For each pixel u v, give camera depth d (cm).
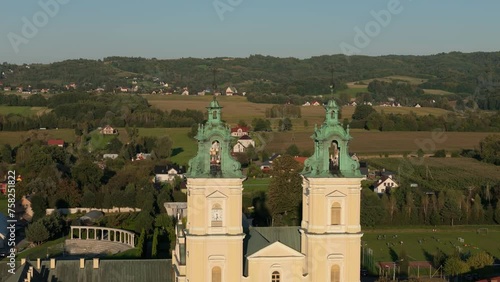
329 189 10812
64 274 12750
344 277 10919
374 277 17362
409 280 16025
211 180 10525
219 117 10725
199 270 10606
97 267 12875
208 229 10606
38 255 18750
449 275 17300
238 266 10681
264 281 10862
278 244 10856
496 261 18912
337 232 10881
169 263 13075
